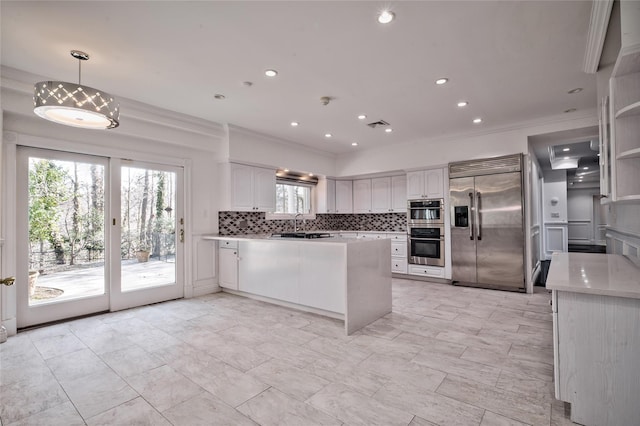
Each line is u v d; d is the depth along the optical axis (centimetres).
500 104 393
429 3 208
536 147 544
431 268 570
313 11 215
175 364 251
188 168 466
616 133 199
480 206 511
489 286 510
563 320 176
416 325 338
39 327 335
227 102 384
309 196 698
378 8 212
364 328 329
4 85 294
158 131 420
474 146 514
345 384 219
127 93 355
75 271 368
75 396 206
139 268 420
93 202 383
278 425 176
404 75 313
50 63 284
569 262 248
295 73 307
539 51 269
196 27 232
